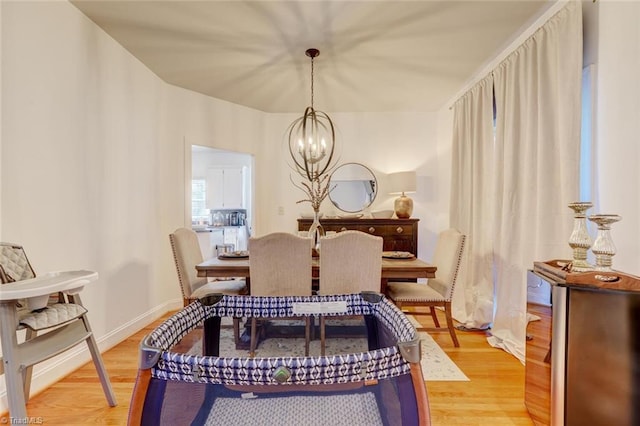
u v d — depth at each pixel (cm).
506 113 246
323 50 265
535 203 216
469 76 314
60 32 200
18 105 174
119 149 258
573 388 130
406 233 371
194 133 356
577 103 185
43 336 144
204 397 102
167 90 333
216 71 306
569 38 190
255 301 166
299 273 222
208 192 672
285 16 220
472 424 154
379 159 426
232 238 648
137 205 283
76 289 157
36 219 184
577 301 129
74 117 211
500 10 213
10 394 129
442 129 406
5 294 124
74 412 163
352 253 221
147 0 204
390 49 263
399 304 247
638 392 123
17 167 173
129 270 270
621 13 165
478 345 246
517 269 232
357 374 100
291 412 105
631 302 123
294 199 430
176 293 343
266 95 368
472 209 298
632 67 159
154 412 100
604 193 176
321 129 425
